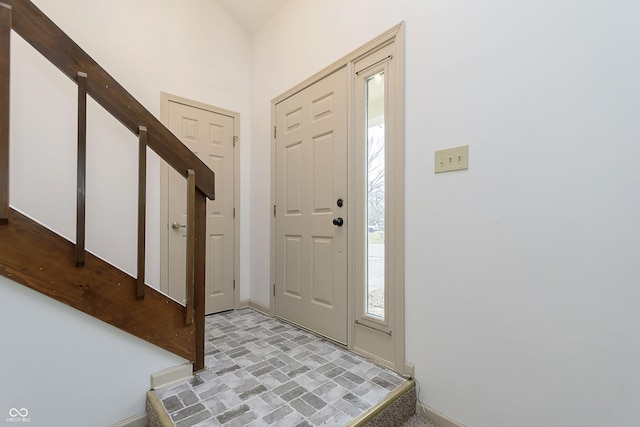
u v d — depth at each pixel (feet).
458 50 4.56
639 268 3.13
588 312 3.44
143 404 4.65
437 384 4.75
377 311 5.84
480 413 4.27
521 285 3.93
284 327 7.63
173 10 8.17
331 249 6.75
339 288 6.53
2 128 3.51
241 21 9.37
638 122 3.14
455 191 4.58
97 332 4.31
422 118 5.00
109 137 7.09
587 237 3.45
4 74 3.50
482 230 4.29
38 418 3.91
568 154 3.58
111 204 7.13
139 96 7.59
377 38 5.71
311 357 5.86
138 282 4.56
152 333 4.71
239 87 9.46
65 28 6.61
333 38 6.73
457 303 4.54
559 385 3.63
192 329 5.14
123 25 7.36
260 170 9.23
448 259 4.65
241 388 4.73
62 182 6.47
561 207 3.63
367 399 4.45
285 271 8.13
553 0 3.69
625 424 3.20
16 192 6.00
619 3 3.26
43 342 3.94
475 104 4.36
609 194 3.31
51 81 6.34
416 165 5.08
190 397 4.49
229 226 9.21
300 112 7.71
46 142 6.30
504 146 4.08
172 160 4.81
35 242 3.83
